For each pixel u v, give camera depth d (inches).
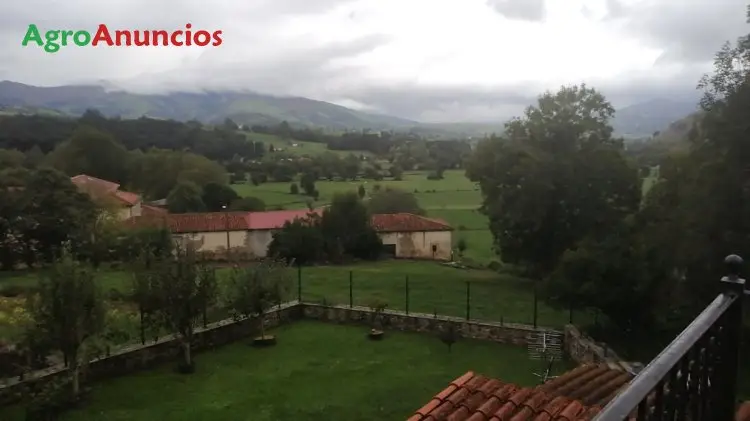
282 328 1197.7
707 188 896.3
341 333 1161.4
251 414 776.9
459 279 1572.3
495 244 1681.8
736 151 873.5
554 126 1539.1
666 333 1025.5
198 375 927.0
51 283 805.2
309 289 1427.2
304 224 1913.1
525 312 1223.5
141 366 950.4
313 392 855.1
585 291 1001.5
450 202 3117.6
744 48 912.9
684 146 1117.7
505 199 1563.7
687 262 939.3
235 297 1099.3
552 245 1539.1
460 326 1120.2
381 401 820.6
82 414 768.3
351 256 1943.9
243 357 1017.5
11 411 754.2
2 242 1614.2
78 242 1667.1
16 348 838.5
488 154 1636.3
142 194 2930.6
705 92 946.7
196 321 1099.3
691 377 144.8
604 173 1499.8
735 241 860.0
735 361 167.0
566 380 509.7
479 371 935.0
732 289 164.6
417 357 1011.3
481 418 326.3
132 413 774.5
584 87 1571.1
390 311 1206.9
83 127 3100.4
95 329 821.9
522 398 352.8
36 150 3139.8
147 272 997.8
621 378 521.3
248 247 1931.6
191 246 1150.3
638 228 1237.1
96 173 2923.2
